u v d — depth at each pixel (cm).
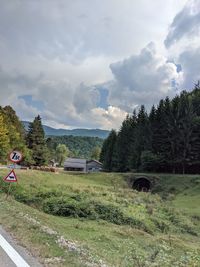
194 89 12281
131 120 12262
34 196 3578
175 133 9594
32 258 871
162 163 9619
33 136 10581
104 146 14525
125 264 1065
